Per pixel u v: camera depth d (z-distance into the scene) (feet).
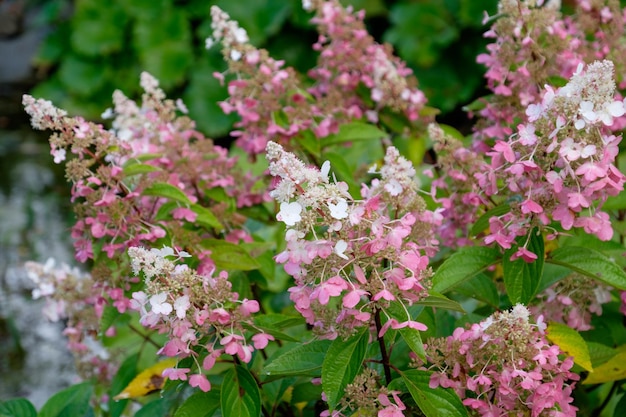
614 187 4.06
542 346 4.06
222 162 5.52
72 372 9.41
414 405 4.22
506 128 4.96
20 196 13.73
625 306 4.67
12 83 19.01
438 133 4.78
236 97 5.62
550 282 4.53
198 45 15.92
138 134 5.47
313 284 3.89
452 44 13.73
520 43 4.99
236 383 4.19
